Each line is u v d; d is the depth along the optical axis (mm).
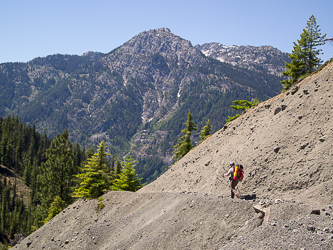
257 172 13414
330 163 10883
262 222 9086
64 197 46312
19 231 91938
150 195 18719
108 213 20219
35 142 159875
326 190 9977
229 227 9805
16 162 136625
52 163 47906
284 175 12125
